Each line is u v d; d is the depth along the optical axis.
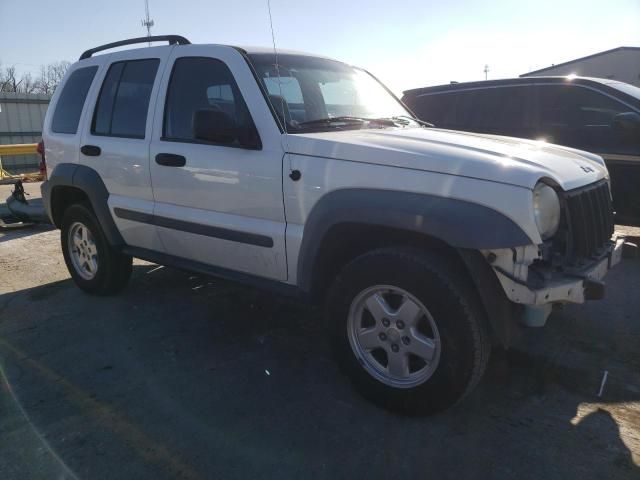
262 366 3.53
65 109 4.86
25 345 3.90
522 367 3.45
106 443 2.73
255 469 2.53
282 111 3.35
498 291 2.59
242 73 3.46
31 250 6.90
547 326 4.08
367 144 2.92
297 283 3.25
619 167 5.71
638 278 5.19
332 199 2.93
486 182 2.54
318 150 3.03
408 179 2.71
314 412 2.99
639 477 2.43
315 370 3.48
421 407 2.83
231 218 3.50
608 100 5.84
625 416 2.91
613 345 3.76
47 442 2.74
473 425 2.84
